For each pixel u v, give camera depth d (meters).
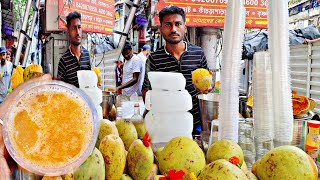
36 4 4.69
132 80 4.13
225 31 1.14
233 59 1.13
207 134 1.34
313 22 5.04
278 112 1.14
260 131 1.13
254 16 3.44
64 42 4.71
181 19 2.25
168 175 0.73
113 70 5.09
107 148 0.84
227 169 0.74
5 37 7.30
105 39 5.91
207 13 3.24
